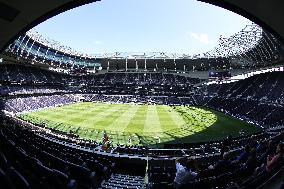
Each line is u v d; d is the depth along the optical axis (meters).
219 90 71.56
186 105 67.88
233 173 7.28
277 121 38.00
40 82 68.12
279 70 53.06
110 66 93.00
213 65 82.62
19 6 9.49
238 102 55.72
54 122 35.94
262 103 48.09
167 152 13.60
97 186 7.81
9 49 53.75
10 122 18.95
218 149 14.48
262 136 17.75
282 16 7.66
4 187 3.83
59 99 63.34
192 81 88.12
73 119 39.03
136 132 31.17
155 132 31.47
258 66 60.34
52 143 13.45
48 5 9.45
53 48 76.31
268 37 43.22
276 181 5.77
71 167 7.56
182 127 35.12
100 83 84.50
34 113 44.75
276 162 6.92
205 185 6.61
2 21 10.64
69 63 86.50
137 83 85.44
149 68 92.44
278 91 48.16
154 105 65.25
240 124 38.66
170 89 81.00
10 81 56.84
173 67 90.56
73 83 82.00
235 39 55.94
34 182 5.20
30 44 67.31
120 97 73.81
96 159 9.76
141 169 9.77
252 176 6.75
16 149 7.56
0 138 9.12
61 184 5.62
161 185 6.91
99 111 49.72
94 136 28.31
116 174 9.35
